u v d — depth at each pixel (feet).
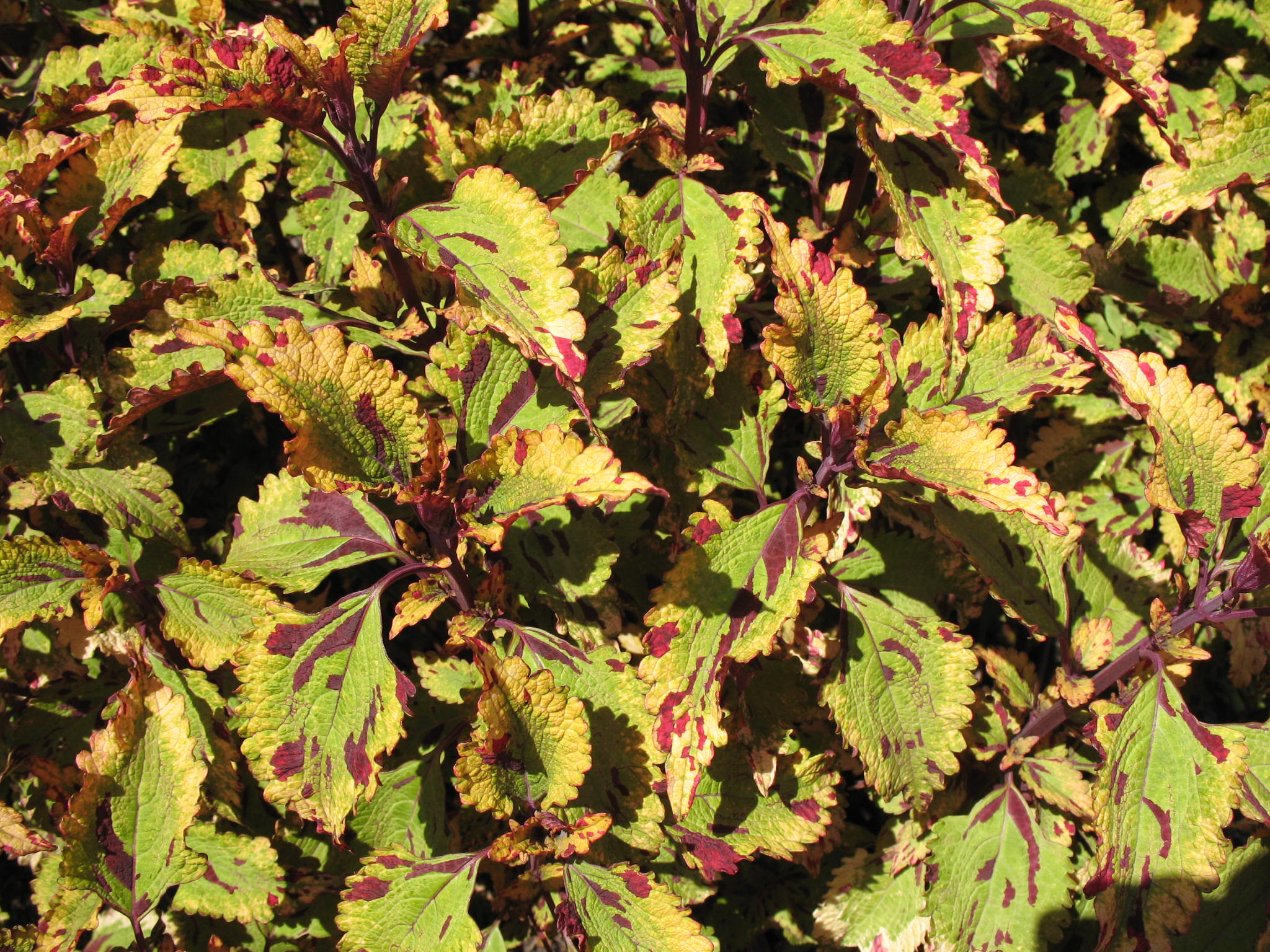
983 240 2.39
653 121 2.50
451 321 2.37
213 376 2.33
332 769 2.24
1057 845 2.52
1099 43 2.33
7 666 2.62
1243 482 2.30
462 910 2.28
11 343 2.57
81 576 2.43
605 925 2.26
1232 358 2.74
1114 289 2.73
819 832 2.41
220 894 2.44
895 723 2.41
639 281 2.33
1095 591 2.60
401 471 2.22
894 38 2.28
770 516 2.31
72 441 2.47
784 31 2.34
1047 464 2.82
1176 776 2.32
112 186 2.53
